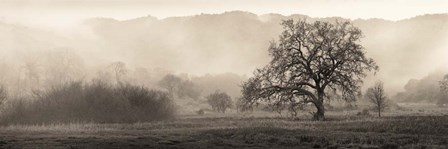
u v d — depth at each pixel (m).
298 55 50.06
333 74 50.44
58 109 40.09
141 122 41.94
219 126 35.38
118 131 29.50
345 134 25.78
